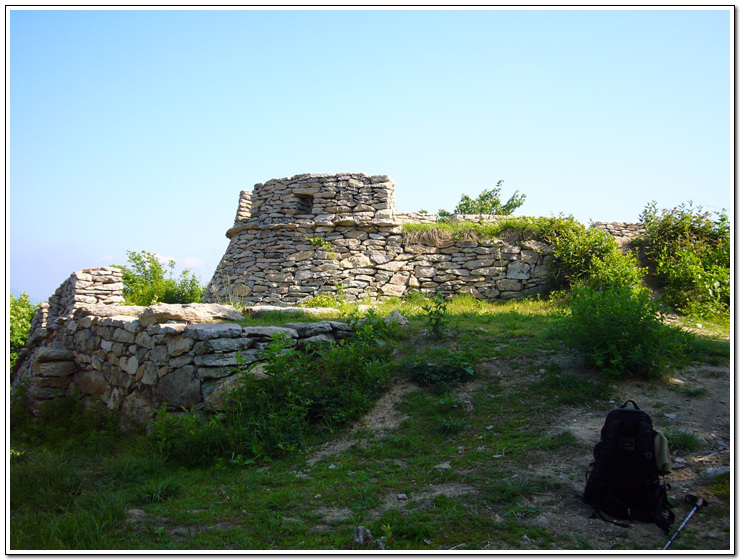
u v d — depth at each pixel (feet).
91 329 35.12
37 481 16.94
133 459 19.65
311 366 24.25
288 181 51.31
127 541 13.53
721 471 15.20
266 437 20.11
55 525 13.91
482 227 47.14
